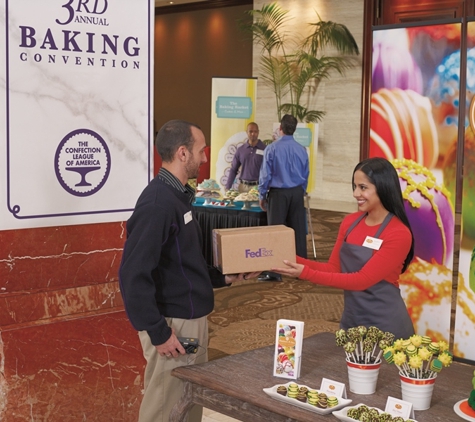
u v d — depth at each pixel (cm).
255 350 246
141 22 311
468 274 414
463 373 227
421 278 429
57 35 285
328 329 538
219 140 926
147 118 317
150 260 237
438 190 418
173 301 253
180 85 1748
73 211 297
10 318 284
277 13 1398
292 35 1400
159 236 239
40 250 290
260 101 1474
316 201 1348
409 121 423
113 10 301
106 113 303
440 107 411
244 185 808
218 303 621
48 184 288
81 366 305
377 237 283
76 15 290
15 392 287
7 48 272
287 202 679
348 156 1329
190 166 251
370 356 210
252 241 257
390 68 426
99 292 308
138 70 312
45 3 281
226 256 253
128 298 236
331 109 1345
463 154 407
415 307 434
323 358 239
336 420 185
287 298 642
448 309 421
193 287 254
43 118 284
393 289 291
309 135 998
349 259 289
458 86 404
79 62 293
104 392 313
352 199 1331
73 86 292
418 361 190
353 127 1317
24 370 289
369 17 1273
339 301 632
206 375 219
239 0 1577
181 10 1716
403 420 180
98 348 309
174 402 256
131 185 314
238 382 213
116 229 312
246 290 673
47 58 283
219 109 921
